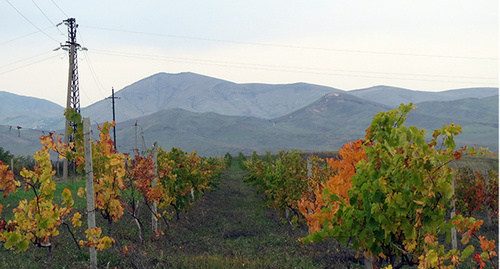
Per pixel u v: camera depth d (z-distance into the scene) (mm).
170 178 19406
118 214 12367
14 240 8820
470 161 53844
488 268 13266
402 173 7102
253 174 28422
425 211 7184
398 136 7336
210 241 16078
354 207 7602
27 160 39812
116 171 12117
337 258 13547
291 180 20109
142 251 12617
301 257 13641
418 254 7402
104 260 11367
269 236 17625
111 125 12188
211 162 38406
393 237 7648
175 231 17594
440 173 7082
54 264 10695
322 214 8070
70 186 27719
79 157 11594
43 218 9023
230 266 11578
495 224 22125
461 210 21391
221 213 23703
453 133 6949
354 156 8203
